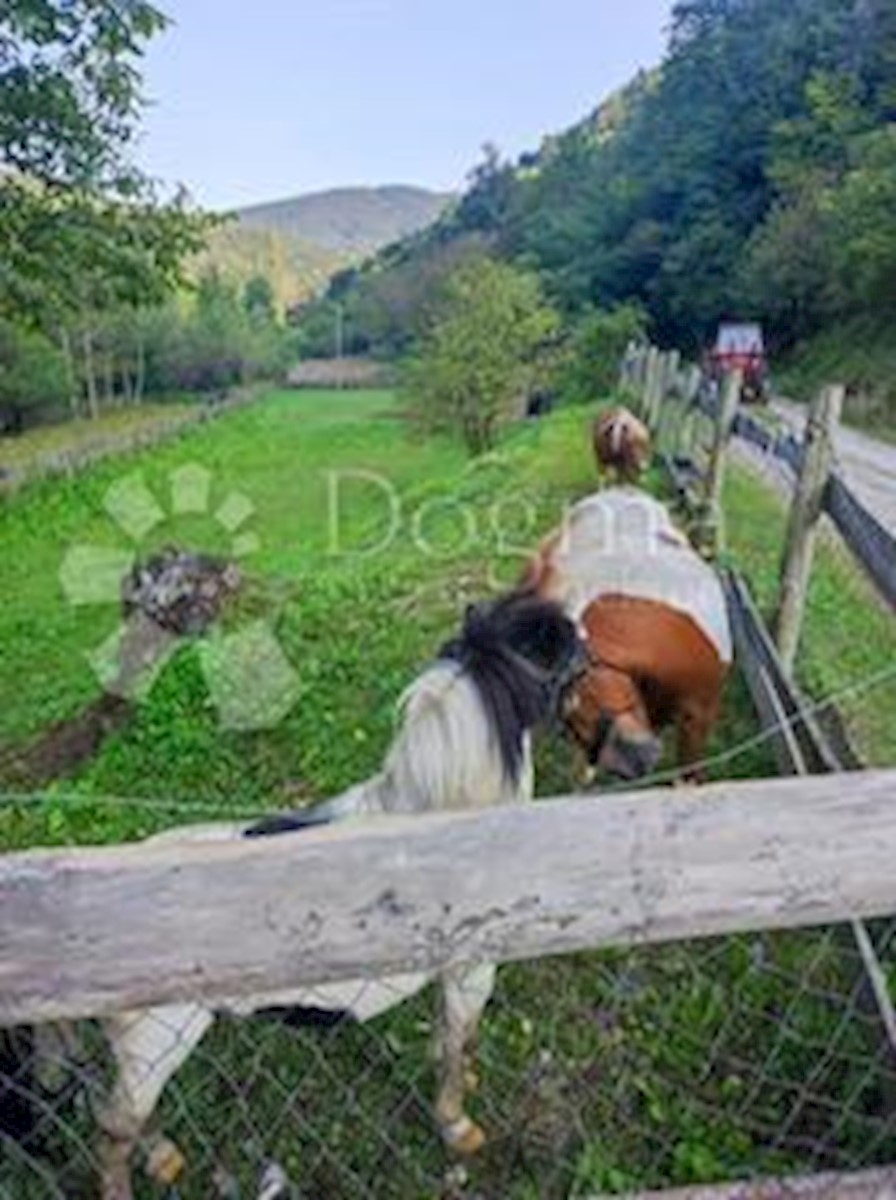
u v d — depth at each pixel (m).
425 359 26.72
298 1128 3.00
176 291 10.33
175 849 1.37
